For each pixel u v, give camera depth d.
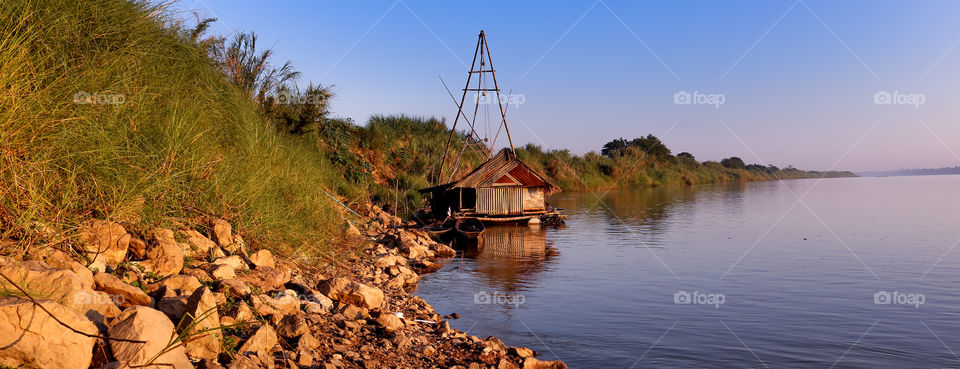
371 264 13.11
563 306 11.23
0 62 5.93
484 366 7.00
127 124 7.86
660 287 13.25
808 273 15.27
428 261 15.51
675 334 9.50
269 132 14.77
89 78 7.31
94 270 5.53
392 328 7.73
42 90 6.41
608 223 28.95
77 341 3.82
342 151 31.58
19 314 3.63
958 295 12.72
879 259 17.67
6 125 5.70
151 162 7.78
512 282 13.53
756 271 15.50
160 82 9.50
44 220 5.66
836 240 22.39
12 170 5.57
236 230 9.31
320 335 6.66
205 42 14.31
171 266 6.54
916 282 14.22
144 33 9.52
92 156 6.64
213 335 4.93
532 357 7.52
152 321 4.25
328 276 10.55
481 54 35.22
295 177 13.73
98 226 6.07
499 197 27.28
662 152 92.50
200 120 10.17
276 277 8.15
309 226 12.51
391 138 43.22
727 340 9.24
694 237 23.17
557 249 19.45
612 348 8.68
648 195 57.88
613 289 12.93
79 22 7.95
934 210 38.62
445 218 25.73
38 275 4.29
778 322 10.38
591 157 76.62
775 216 33.56
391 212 28.70
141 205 6.98
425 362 6.73
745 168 142.25
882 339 9.45
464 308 10.88
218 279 6.91
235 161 10.75
